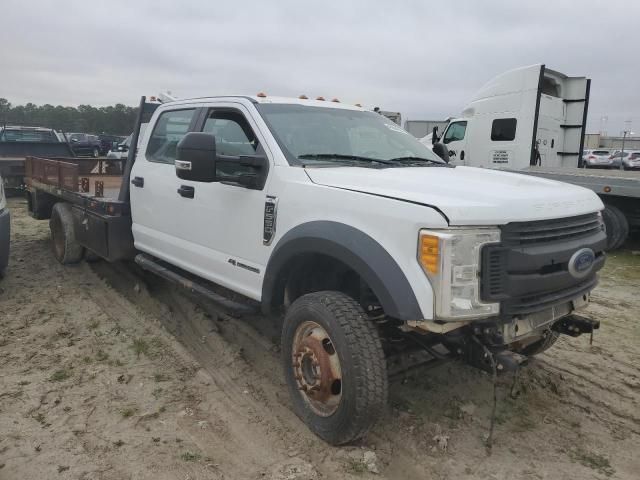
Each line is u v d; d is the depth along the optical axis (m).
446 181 3.36
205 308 5.59
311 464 3.09
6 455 3.12
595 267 3.35
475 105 13.75
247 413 3.64
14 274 6.84
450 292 2.76
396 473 3.08
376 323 3.32
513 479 3.06
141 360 4.40
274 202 3.70
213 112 4.59
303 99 4.59
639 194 8.76
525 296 2.99
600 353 4.79
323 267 3.84
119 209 5.62
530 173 10.54
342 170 3.63
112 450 3.19
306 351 3.31
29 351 4.55
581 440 3.45
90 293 6.11
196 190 4.48
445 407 3.79
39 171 7.86
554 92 13.80
